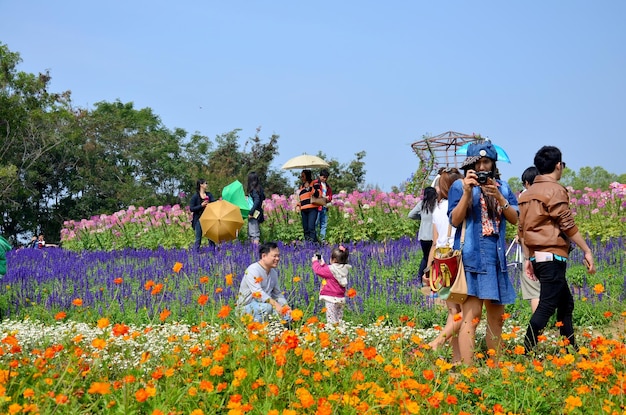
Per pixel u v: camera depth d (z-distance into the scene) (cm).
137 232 2119
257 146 5303
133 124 5656
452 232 689
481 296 645
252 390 499
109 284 1147
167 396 473
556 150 705
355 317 923
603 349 554
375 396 479
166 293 1053
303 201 1652
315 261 902
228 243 1611
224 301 955
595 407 491
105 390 433
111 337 663
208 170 5188
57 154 4819
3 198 4369
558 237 693
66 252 1780
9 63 4444
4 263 966
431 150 2631
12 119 4359
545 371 548
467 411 518
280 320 719
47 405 447
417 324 858
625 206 1725
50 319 915
